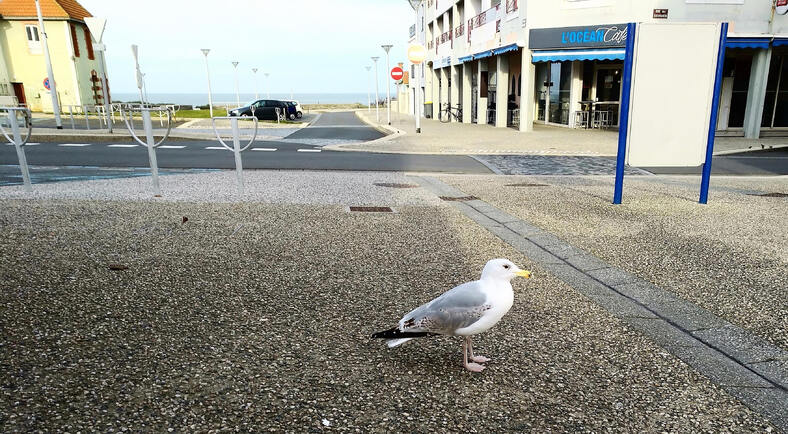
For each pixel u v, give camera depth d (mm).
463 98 34156
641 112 7852
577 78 24906
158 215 6898
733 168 13922
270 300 4137
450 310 2791
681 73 7746
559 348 3449
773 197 9094
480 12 30094
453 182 10945
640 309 4109
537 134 23016
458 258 5379
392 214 7414
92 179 10547
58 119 24016
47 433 2385
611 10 21047
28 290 4117
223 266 4926
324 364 3158
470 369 3109
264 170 12766
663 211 7754
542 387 2973
